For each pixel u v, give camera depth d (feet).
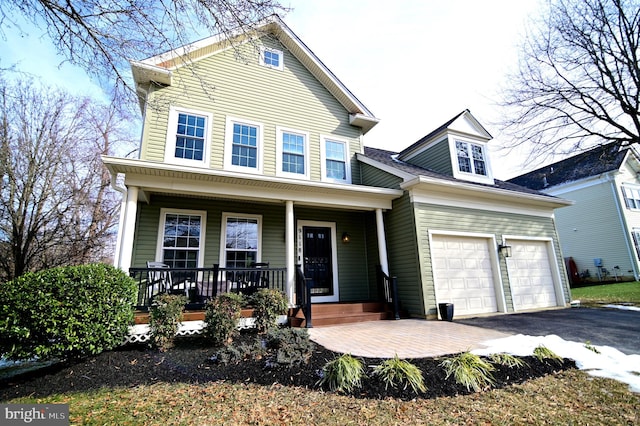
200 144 25.86
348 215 32.01
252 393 10.95
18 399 10.77
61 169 40.75
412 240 26.27
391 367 11.64
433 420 8.99
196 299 20.04
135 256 22.79
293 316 21.81
